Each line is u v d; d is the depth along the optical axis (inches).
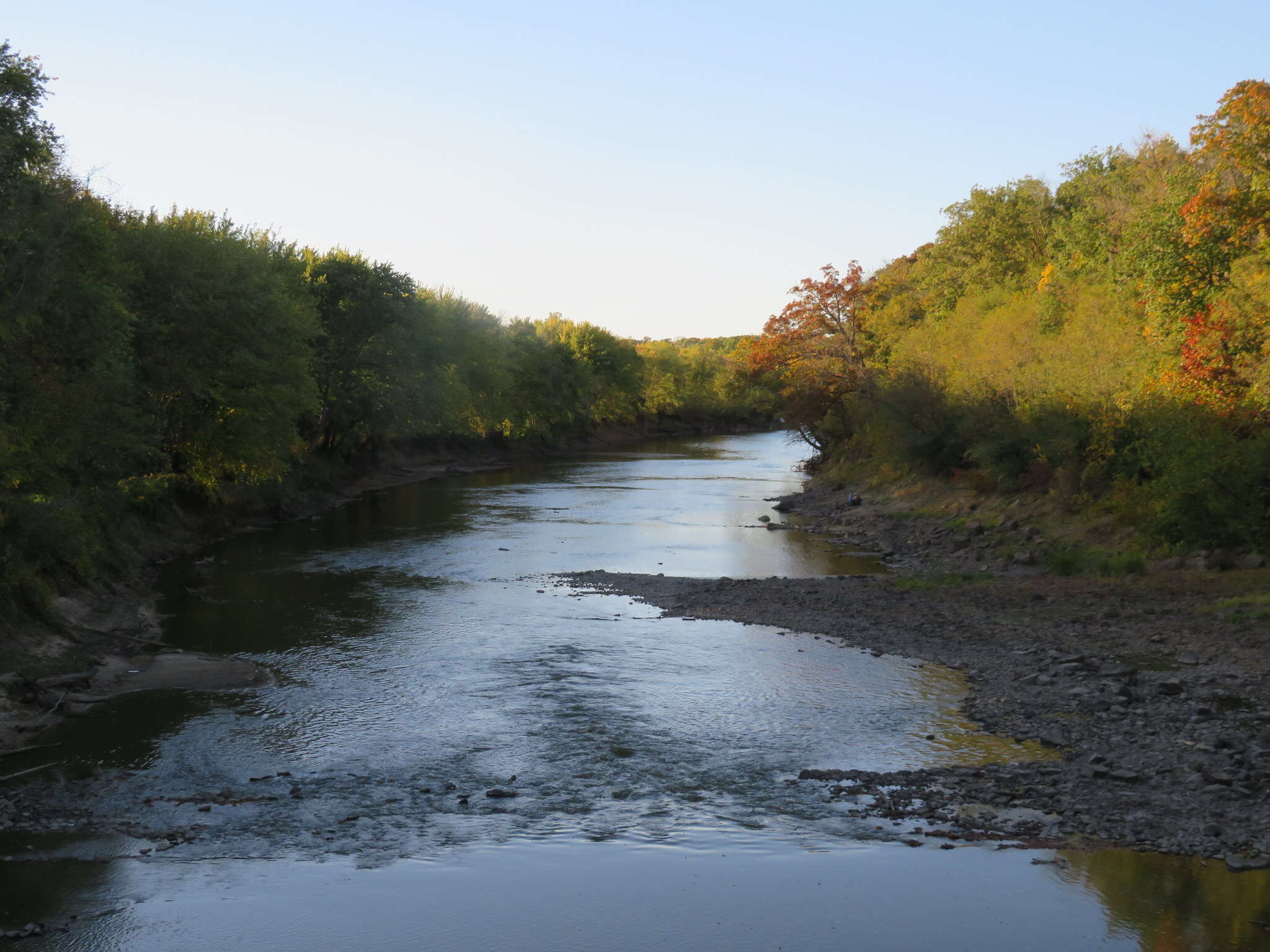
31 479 888.3
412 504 2154.3
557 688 737.0
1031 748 595.2
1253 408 1101.7
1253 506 1032.2
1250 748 562.6
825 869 430.3
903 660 808.3
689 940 366.6
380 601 1074.1
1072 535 1285.7
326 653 845.2
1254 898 395.5
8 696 682.2
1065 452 1418.6
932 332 2321.6
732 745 609.3
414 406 2620.6
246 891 415.5
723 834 473.1
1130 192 1844.2
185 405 1465.3
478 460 3563.0
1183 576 1024.2
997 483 1670.8
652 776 557.6
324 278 2359.7
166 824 495.2
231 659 824.9
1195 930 369.4
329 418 2385.6
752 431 6550.2
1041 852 445.1
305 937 373.4
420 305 2733.8
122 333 1119.0
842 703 693.3
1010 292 2261.3
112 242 1115.3
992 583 1125.1
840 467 2559.1
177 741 623.5
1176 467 1082.1
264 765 580.4
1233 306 1147.3
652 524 1812.3
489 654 840.9
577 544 1546.5
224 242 1600.6
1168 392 1229.7
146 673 780.6
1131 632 848.9
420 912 393.4
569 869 434.3
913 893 404.5
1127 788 519.5
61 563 982.4
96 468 1099.9
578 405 4596.5
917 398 2027.6
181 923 384.8
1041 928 372.2
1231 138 1152.8
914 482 1994.3
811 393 2763.3
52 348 975.6
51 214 871.7
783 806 509.7
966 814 493.4
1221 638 800.9
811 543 1567.4
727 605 1042.1
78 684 732.0
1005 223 2603.3
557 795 530.3
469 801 522.3
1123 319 1473.9
